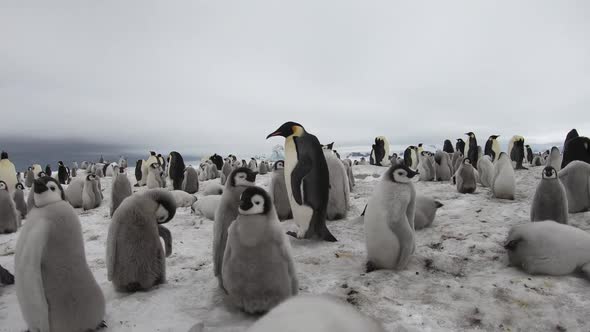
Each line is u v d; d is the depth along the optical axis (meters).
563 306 3.71
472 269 4.96
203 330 3.38
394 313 3.72
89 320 3.28
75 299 3.17
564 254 4.27
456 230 6.64
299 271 5.02
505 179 9.52
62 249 3.10
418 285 4.41
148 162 23.69
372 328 1.17
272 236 3.54
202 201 9.55
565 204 6.29
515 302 3.85
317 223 6.51
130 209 4.09
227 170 20.30
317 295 1.31
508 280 4.33
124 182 10.19
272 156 50.28
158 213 4.33
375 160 27.77
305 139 6.49
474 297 4.03
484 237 6.13
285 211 8.14
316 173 6.38
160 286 4.44
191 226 8.38
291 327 1.01
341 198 8.10
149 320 3.61
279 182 8.05
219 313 3.77
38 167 24.69
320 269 5.11
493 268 4.91
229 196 4.32
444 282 4.48
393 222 4.70
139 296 4.11
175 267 5.36
